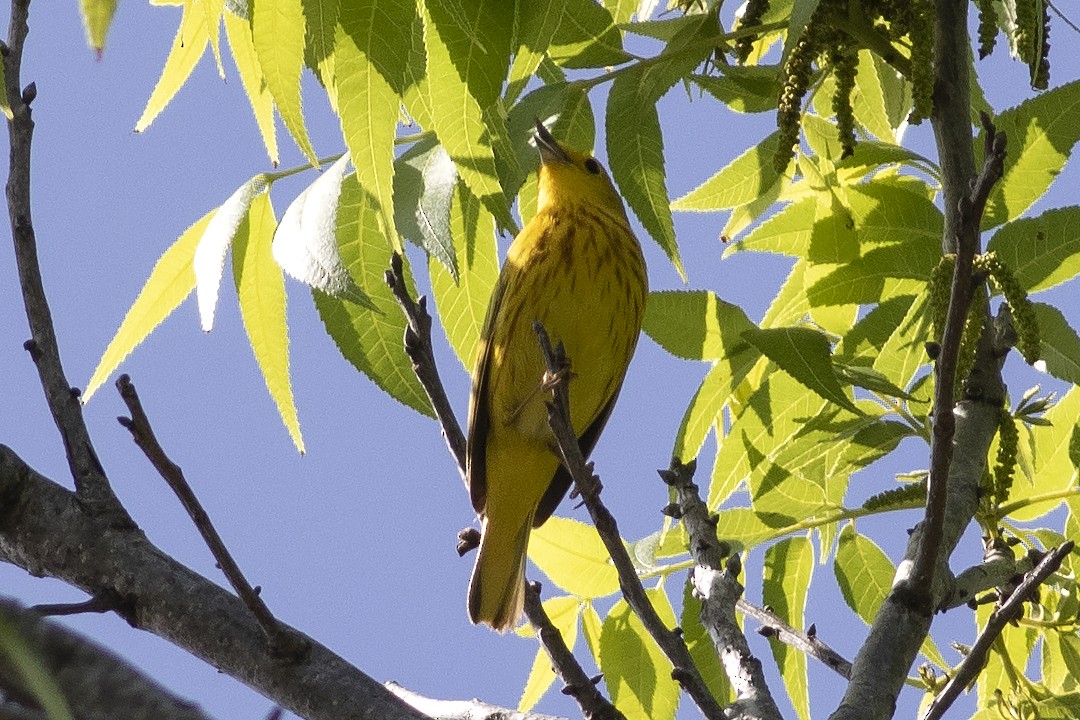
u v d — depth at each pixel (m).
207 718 4.25
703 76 10.43
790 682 10.67
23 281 7.52
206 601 6.95
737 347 10.64
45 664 3.99
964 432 9.26
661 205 9.81
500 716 8.77
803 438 10.16
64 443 7.29
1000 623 7.80
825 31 9.27
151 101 9.98
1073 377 9.31
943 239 9.59
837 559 10.82
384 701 6.71
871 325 10.38
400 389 9.60
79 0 4.20
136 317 9.75
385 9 7.60
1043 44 10.34
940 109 9.43
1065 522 10.28
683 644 7.77
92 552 7.02
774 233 11.15
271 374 9.73
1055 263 9.68
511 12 8.57
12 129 7.81
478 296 10.27
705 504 9.69
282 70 7.51
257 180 9.57
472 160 8.80
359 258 9.64
